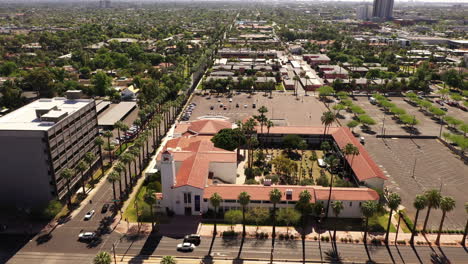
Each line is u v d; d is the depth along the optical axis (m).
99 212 135.88
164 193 133.88
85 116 157.88
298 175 163.50
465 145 182.75
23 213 135.00
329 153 186.12
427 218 121.25
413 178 162.12
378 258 112.56
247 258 112.75
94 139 167.75
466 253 114.25
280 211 129.75
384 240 120.06
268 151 190.50
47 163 131.25
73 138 147.50
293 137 189.38
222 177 155.62
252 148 174.62
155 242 119.62
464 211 136.25
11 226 127.44
